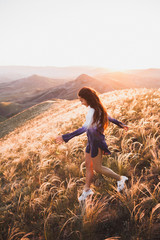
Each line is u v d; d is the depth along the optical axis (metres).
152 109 5.30
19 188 3.67
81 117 8.90
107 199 2.53
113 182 2.97
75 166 3.76
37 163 4.72
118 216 2.31
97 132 2.39
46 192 3.15
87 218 2.28
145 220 2.11
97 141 2.41
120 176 2.76
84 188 2.80
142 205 2.32
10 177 4.51
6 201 3.42
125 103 7.02
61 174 3.79
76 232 2.15
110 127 5.12
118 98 9.51
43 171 4.13
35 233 2.44
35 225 2.56
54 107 35.62
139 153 3.47
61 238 2.25
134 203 2.17
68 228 2.34
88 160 2.65
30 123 27.12
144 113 5.12
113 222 2.26
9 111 124.31
